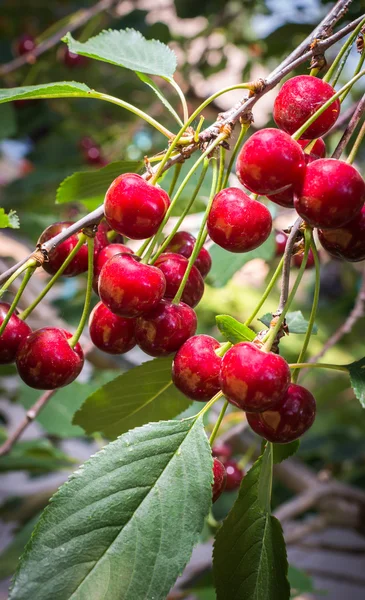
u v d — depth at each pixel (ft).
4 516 3.00
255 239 1.33
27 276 1.32
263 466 1.34
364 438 3.34
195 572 2.55
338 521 2.65
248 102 1.35
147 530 1.25
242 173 1.28
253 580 1.33
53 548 1.23
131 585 1.22
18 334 1.37
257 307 1.32
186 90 3.72
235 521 1.33
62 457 2.27
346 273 3.78
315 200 1.26
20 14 3.90
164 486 1.27
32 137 3.81
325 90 1.33
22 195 3.21
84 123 3.88
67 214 3.49
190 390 1.31
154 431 1.30
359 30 1.37
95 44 1.54
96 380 2.42
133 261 1.32
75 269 1.42
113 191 1.31
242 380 1.24
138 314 1.32
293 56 1.44
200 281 1.41
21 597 1.21
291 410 1.29
